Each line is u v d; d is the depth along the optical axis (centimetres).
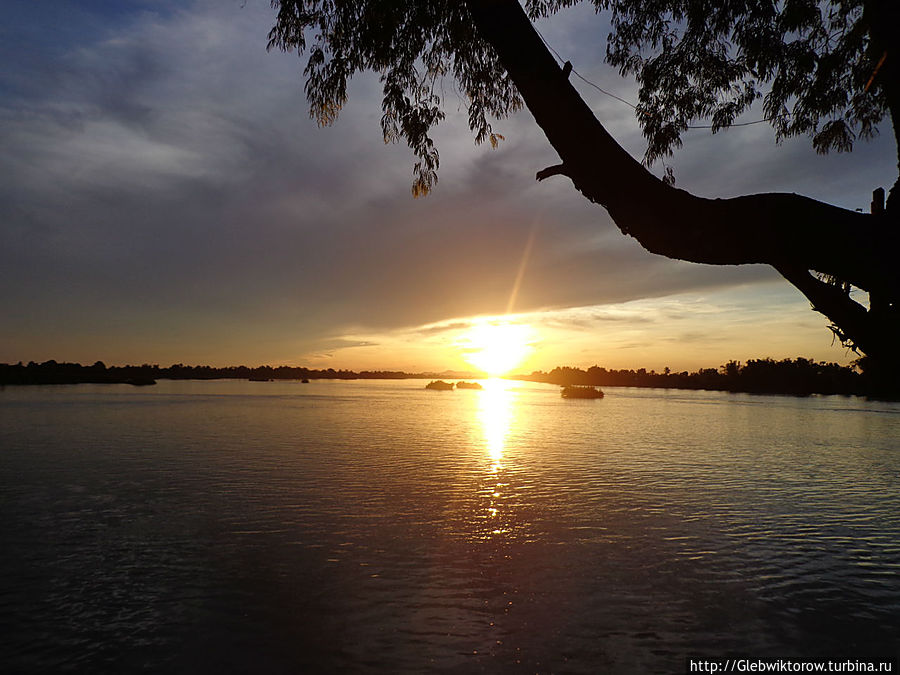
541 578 1505
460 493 2592
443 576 1505
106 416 6956
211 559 1622
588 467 3472
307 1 745
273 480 2864
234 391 18200
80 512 2162
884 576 1528
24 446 4109
